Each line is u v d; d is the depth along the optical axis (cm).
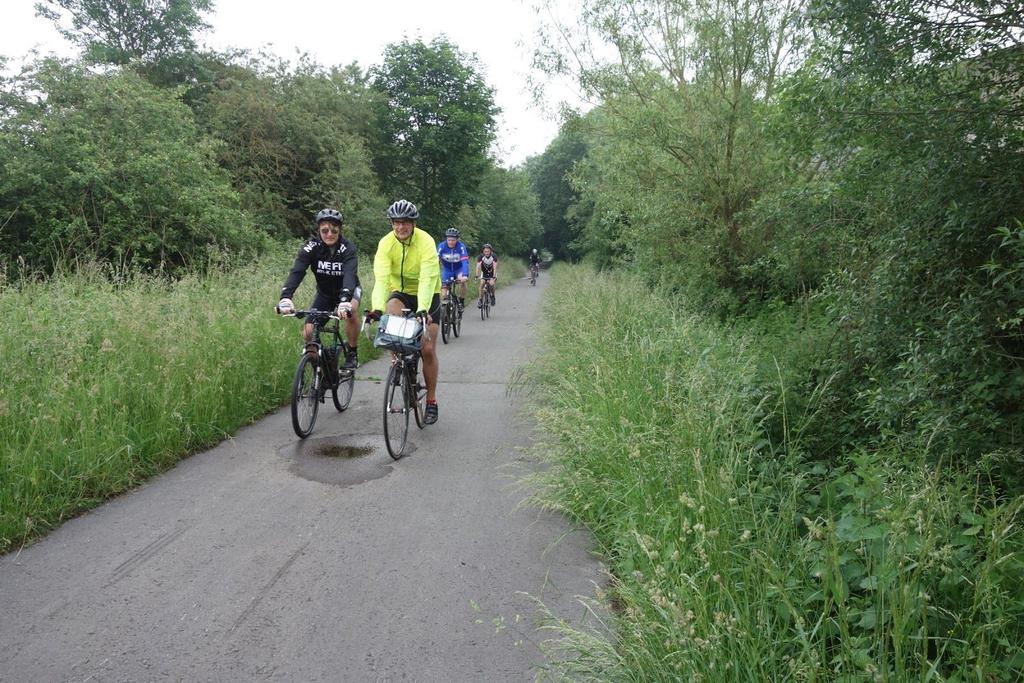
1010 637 236
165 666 266
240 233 1625
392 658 274
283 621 300
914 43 415
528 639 289
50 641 281
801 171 673
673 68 1128
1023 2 386
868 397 458
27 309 660
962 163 413
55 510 405
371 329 991
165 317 719
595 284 1237
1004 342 406
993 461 362
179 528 398
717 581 253
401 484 479
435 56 3092
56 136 1370
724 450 374
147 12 2747
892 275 454
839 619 237
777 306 960
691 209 1109
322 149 2425
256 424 634
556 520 416
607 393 522
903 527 253
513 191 5038
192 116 1788
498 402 738
